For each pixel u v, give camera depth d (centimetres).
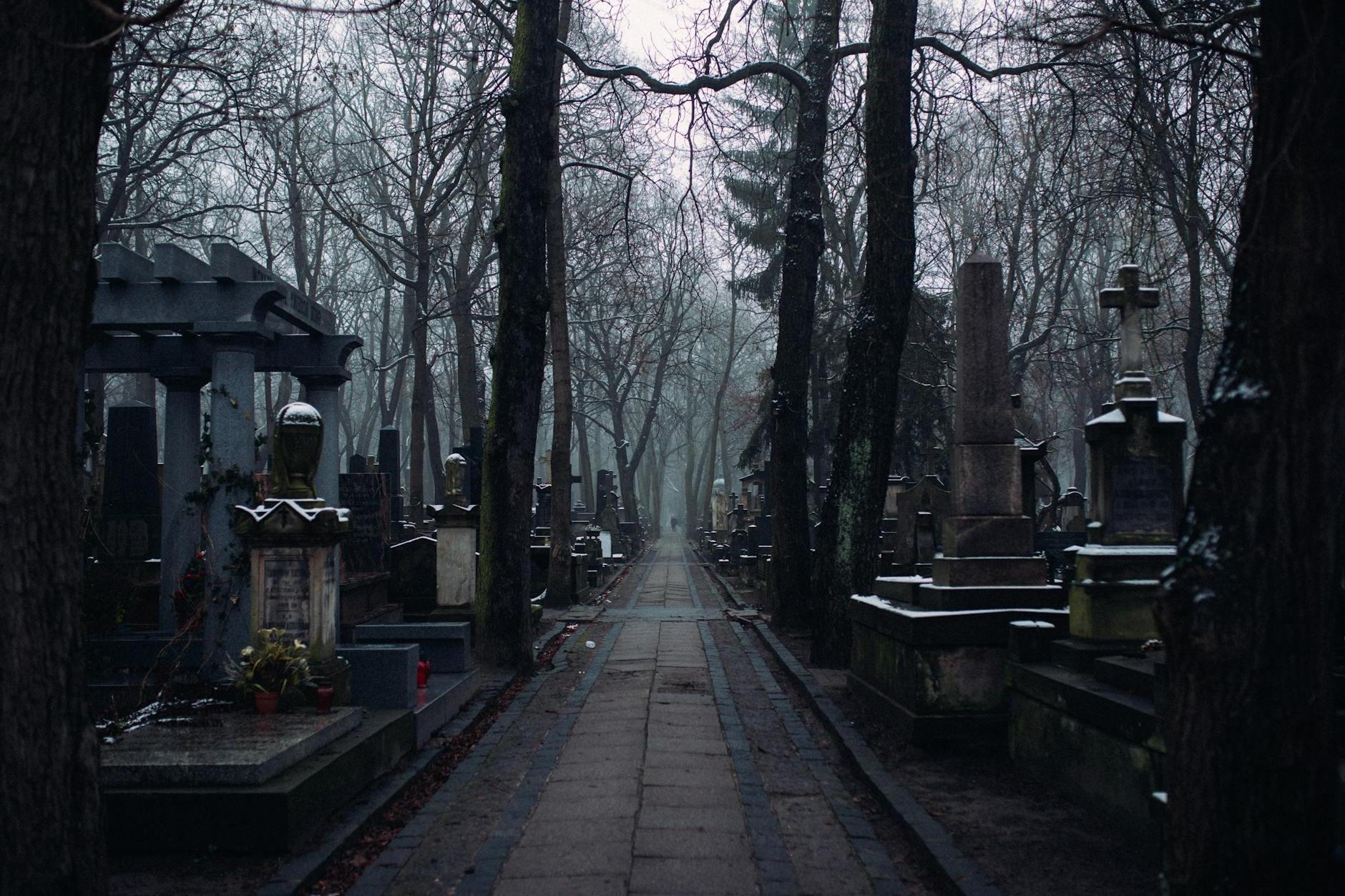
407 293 3225
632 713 1027
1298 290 335
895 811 652
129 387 3688
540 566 2223
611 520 4394
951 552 895
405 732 800
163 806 554
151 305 1007
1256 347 345
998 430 901
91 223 357
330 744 677
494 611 1271
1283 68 344
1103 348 3094
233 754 591
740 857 579
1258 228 345
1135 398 805
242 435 992
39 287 338
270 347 1310
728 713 1031
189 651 930
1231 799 336
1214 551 344
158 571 1329
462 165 2066
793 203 1683
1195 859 345
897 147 1265
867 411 1294
